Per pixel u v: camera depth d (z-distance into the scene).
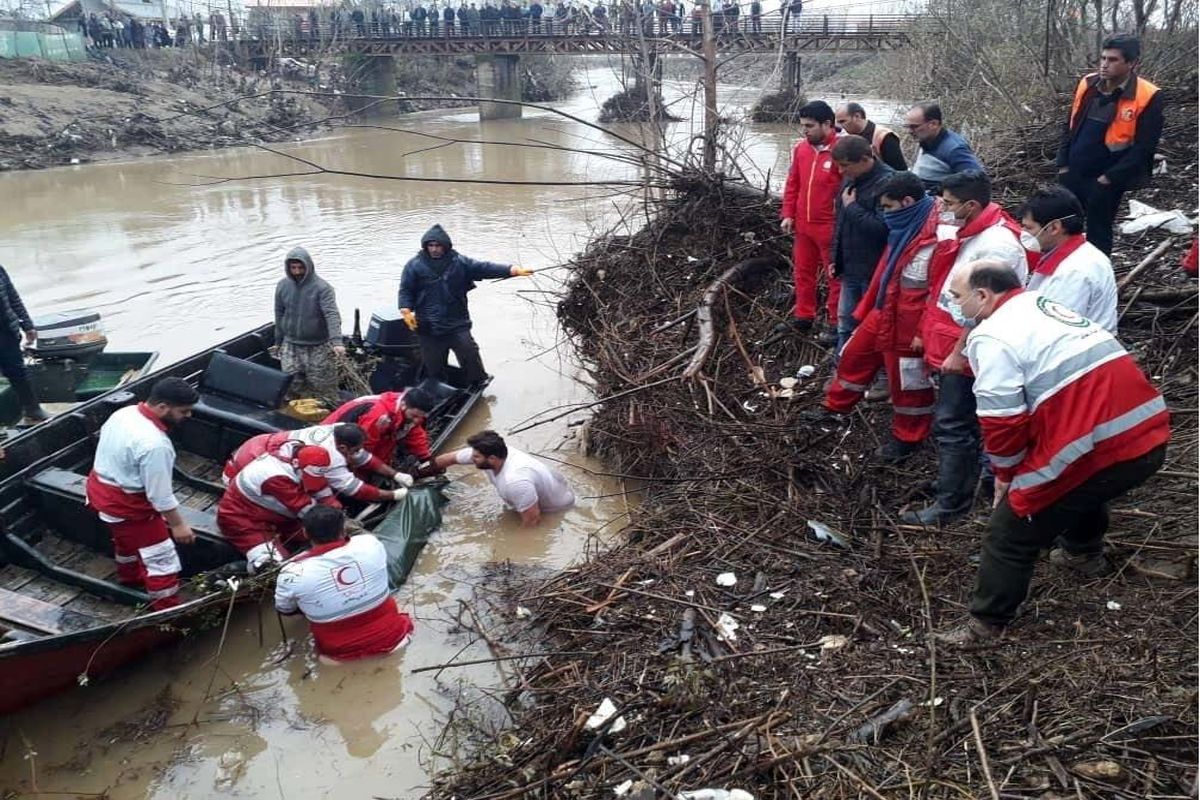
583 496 6.69
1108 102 6.45
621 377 7.17
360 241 15.05
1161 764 3.24
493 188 19.67
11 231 15.90
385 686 4.73
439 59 42.28
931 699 3.56
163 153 26.02
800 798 3.34
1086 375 3.43
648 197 9.36
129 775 4.21
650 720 3.93
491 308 11.29
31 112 25.20
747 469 5.95
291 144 28.30
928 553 4.77
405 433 6.52
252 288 12.43
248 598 5.08
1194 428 5.24
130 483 4.85
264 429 6.52
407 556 5.75
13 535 5.34
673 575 5.01
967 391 4.80
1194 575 4.17
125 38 35.66
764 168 16.20
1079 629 3.96
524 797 3.60
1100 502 3.59
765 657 4.23
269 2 36.16
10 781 4.17
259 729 4.49
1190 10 14.52
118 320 11.09
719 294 7.91
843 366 5.64
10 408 7.84
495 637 4.99
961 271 3.78
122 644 4.59
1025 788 3.25
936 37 17.72
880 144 6.84
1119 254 7.63
